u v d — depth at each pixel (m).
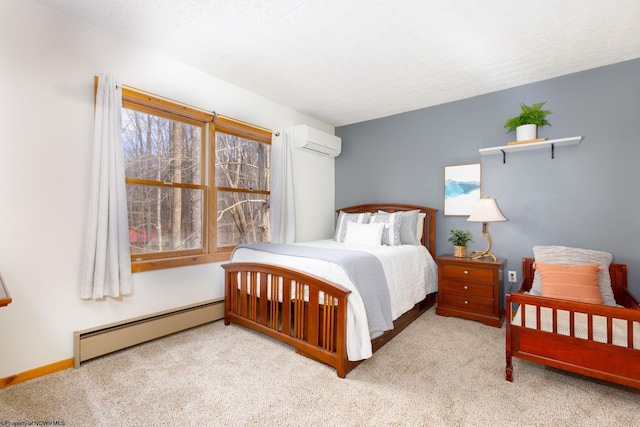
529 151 3.11
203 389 1.78
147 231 2.57
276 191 3.55
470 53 2.53
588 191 2.81
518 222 3.16
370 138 4.32
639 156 2.59
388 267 2.53
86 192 2.14
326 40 2.35
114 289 2.15
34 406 1.62
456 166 3.56
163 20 2.12
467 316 2.98
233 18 2.09
